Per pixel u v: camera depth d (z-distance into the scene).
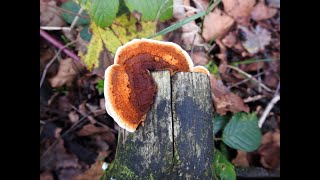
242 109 0.32
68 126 0.33
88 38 0.30
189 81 0.18
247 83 0.35
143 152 0.18
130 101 0.18
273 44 0.36
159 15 0.26
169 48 0.19
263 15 0.37
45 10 0.32
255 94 0.34
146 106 0.18
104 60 0.29
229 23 0.35
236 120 0.28
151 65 0.18
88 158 0.32
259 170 0.32
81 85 0.33
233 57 0.35
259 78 0.35
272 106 0.34
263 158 0.33
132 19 0.30
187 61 0.19
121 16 0.29
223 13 0.35
